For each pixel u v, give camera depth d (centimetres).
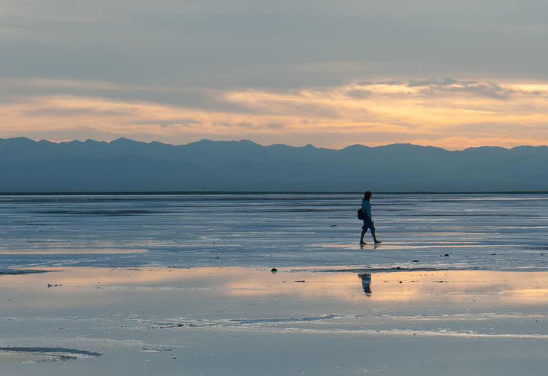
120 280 4250
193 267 4916
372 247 6456
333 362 2350
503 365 2300
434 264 5022
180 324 2938
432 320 2972
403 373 2227
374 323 2923
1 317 3095
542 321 2938
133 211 16275
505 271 4603
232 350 2514
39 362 2375
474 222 10981
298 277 4344
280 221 11319
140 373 2248
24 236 8025
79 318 3069
